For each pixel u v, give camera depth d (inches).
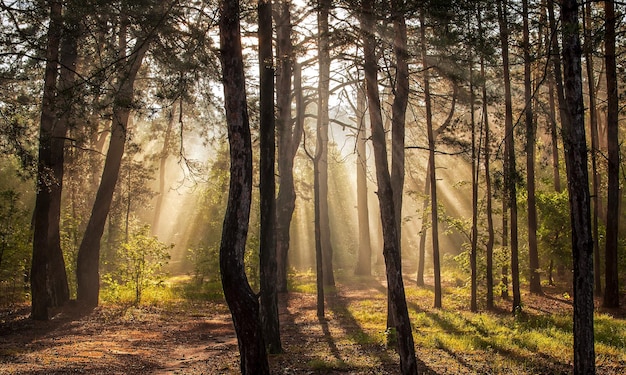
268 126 494.6
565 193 938.1
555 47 597.9
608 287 785.6
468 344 520.1
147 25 513.7
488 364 435.2
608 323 631.8
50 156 642.8
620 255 878.4
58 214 753.0
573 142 343.3
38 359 436.1
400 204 564.7
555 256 947.3
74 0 516.4
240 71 338.3
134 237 880.3
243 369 323.6
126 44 621.3
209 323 703.7
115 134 799.7
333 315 773.9
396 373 405.7
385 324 687.1
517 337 550.6
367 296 1008.2
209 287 1106.7
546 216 937.5
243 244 328.2
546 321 651.5
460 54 482.6
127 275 888.3
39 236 643.5
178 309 821.2
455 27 451.5
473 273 776.9
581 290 337.4
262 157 498.3
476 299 853.2
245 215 329.4
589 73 824.3
